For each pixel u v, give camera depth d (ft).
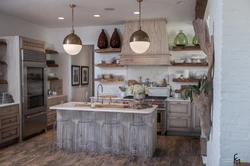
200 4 14.07
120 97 21.29
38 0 14.82
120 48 21.68
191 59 20.45
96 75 23.26
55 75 23.98
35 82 18.88
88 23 21.75
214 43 10.15
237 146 8.23
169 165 13.24
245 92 8.12
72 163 13.42
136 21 20.52
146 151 14.64
